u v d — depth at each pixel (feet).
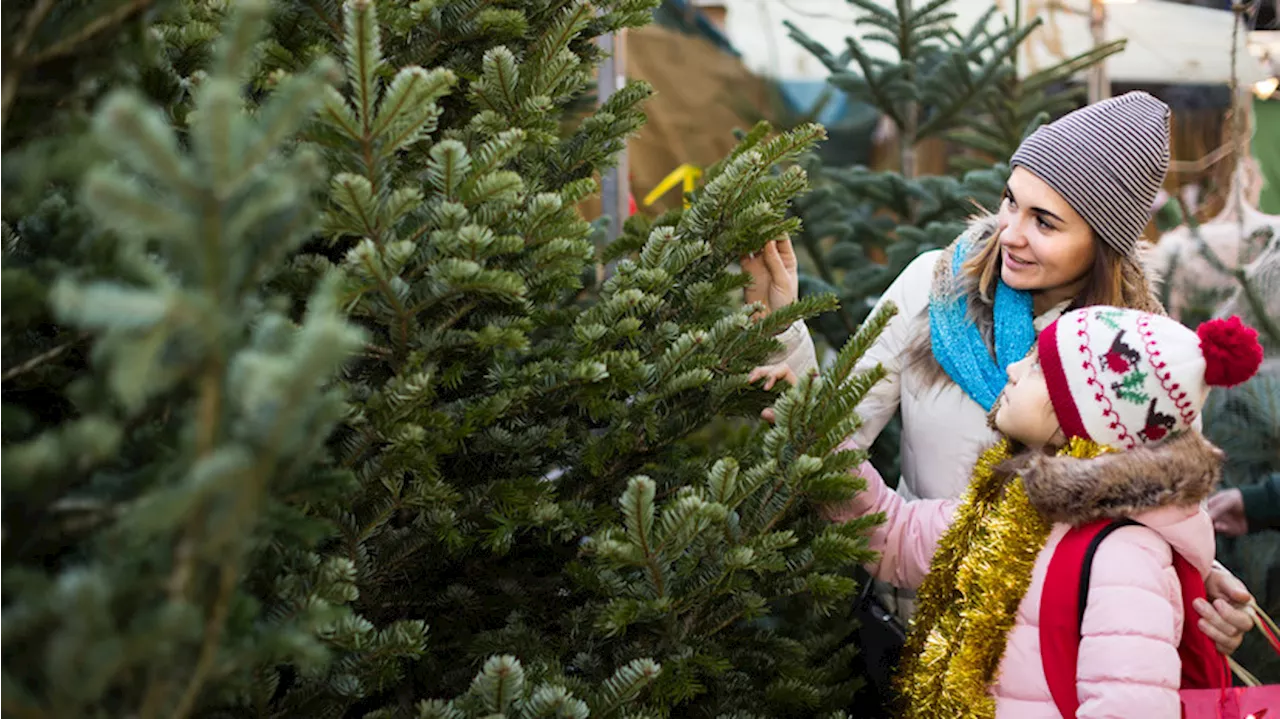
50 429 3.57
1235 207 9.85
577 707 3.69
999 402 5.39
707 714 4.96
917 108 11.20
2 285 2.91
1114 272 5.71
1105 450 4.84
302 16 4.63
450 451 4.37
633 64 16.52
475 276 3.97
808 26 15.11
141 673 2.39
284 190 2.30
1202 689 5.00
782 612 6.30
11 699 2.19
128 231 2.14
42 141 3.00
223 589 2.36
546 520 4.67
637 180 16.60
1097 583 4.66
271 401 2.19
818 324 9.23
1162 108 5.74
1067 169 5.52
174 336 2.21
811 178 9.84
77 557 2.91
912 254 9.25
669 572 4.63
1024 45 13.38
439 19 4.80
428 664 4.96
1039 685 4.77
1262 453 8.41
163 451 2.76
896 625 6.15
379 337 4.50
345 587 3.69
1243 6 11.11
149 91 4.05
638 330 4.83
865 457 4.83
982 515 5.27
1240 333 4.61
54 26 2.93
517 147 4.19
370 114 3.83
